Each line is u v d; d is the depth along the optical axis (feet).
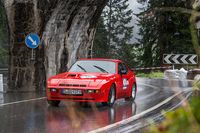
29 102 45.09
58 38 64.75
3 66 157.89
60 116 32.73
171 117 4.82
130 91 46.19
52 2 61.93
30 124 28.55
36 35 62.13
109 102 39.58
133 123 28.84
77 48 67.82
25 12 62.13
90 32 70.03
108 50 284.82
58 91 39.11
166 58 104.83
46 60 64.03
